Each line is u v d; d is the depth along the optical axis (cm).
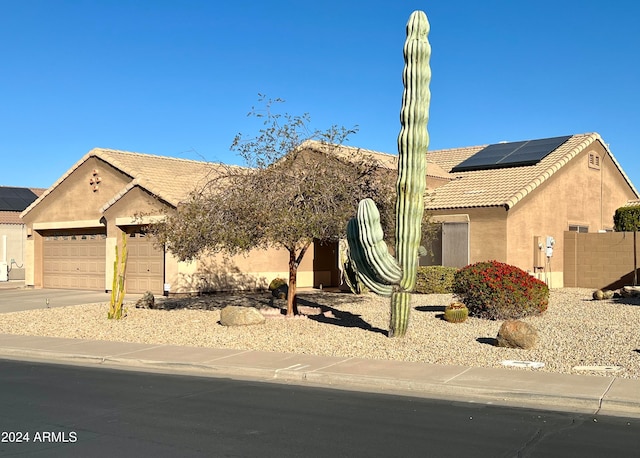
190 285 2316
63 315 1878
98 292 2659
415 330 1454
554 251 2453
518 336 1230
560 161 2462
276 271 2595
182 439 720
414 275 1362
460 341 1320
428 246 2441
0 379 1084
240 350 1295
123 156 2688
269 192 1568
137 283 2478
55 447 689
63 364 1246
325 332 1461
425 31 1302
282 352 1262
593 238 2438
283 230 1490
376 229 1311
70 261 2856
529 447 689
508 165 2611
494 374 1034
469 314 1664
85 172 2722
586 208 2677
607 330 1404
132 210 2434
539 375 1022
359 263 1358
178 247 1631
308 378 1063
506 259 2219
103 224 2642
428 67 1303
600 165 2786
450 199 2422
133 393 968
